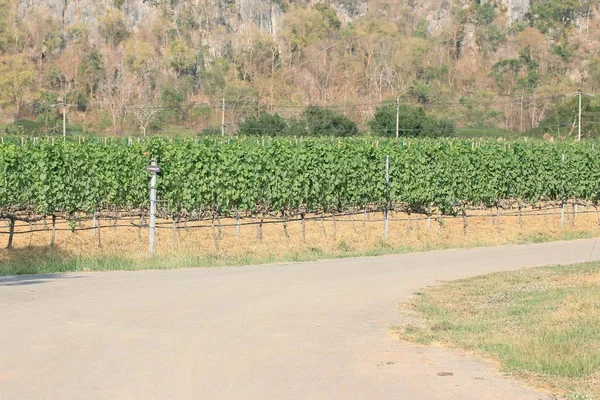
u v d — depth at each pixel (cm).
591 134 6669
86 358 714
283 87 10181
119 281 1241
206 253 1658
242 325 888
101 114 8812
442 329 888
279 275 1353
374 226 2367
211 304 1024
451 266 1528
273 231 2167
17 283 1205
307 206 2138
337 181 2139
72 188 1920
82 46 11244
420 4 13800
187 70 10912
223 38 11556
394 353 770
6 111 9144
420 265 1544
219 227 1989
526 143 3034
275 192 2056
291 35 11600
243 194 2003
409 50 11031
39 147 1922
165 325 875
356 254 1769
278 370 688
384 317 964
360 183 2188
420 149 2298
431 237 2156
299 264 1559
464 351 784
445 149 2358
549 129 6788
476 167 2405
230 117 8462
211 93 9769
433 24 13475
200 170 1966
